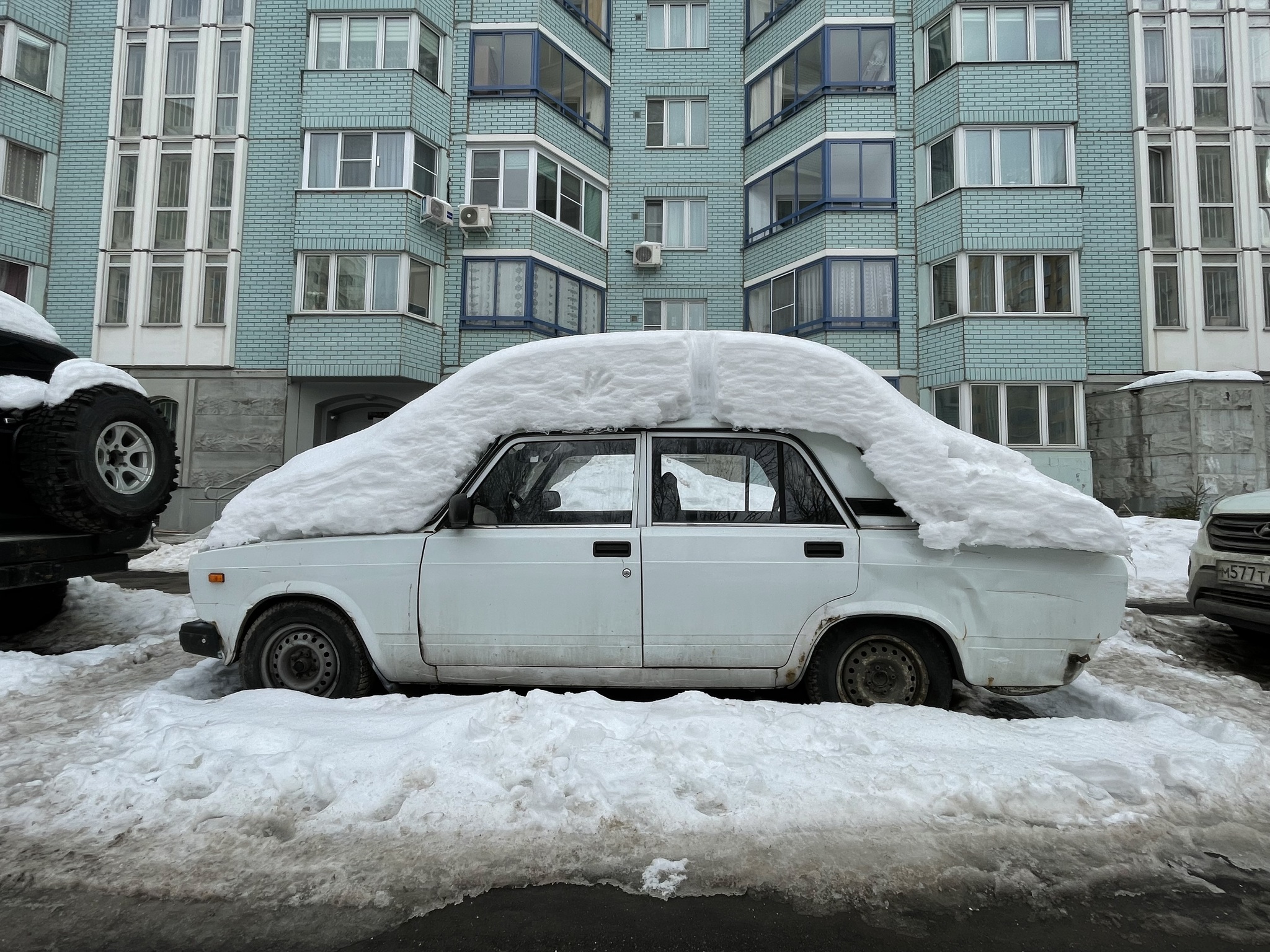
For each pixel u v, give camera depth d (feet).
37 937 7.22
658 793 9.23
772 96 62.90
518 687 14.12
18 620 20.51
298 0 59.26
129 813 9.07
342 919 7.52
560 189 61.05
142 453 19.19
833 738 10.59
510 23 59.93
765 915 7.62
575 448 13.35
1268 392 49.55
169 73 59.31
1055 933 7.43
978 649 12.26
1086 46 56.70
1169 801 9.57
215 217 58.34
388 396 56.65
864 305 56.24
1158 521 40.98
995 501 12.14
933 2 56.18
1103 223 55.77
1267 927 7.54
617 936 7.30
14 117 56.75
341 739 10.47
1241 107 55.57
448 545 12.92
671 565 12.62
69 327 57.72
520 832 8.80
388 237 54.80
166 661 16.92
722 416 13.02
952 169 54.24
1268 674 17.44
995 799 9.34
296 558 13.19
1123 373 54.90
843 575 12.46
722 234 65.10
